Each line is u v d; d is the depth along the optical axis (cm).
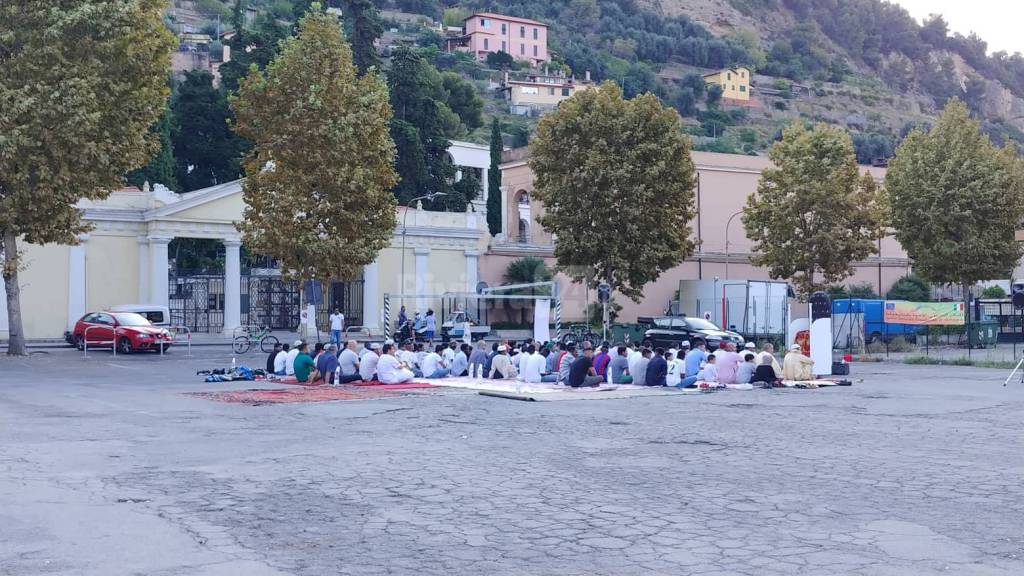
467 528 884
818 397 2208
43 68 3219
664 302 6431
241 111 3988
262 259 6606
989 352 4175
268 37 7594
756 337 4462
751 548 809
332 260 4009
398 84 7744
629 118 4488
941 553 788
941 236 5128
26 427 1572
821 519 918
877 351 4284
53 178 3259
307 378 2527
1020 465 1227
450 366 2833
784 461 1262
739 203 6888
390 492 1048
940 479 1127
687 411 1889
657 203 4578
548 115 4638
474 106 11462
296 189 3941
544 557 784
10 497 991
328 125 3894
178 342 4519
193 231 4906
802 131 4834
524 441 1448
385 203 4131
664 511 955
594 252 4519
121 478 1112
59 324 4578
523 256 6119
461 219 5781
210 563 752
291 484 1089
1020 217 5184
